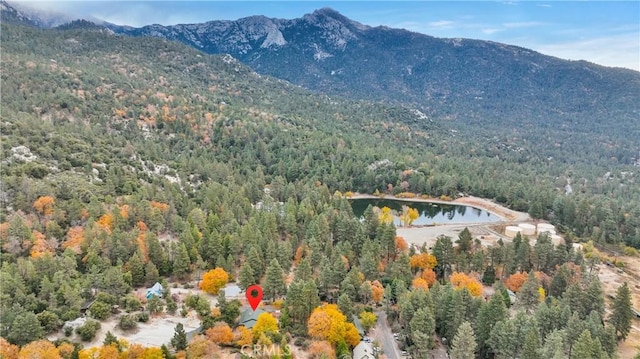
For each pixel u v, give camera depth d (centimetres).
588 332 10500
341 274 14000
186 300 12412
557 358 9819
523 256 16950
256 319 11494
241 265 15425
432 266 16062
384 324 12962
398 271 15000
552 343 10569
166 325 11494
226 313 11600
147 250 14800
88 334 10406
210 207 19875
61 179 19088
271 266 13138
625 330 12862
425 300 12462
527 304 13612
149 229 17100
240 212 19525
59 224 16075
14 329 9762
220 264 14650
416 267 16200
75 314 11006
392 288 13875
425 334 11275
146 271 13875
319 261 15312
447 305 12306
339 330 11150
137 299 12106
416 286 14112
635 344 12988
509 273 16425
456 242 18638
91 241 14475
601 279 17938
